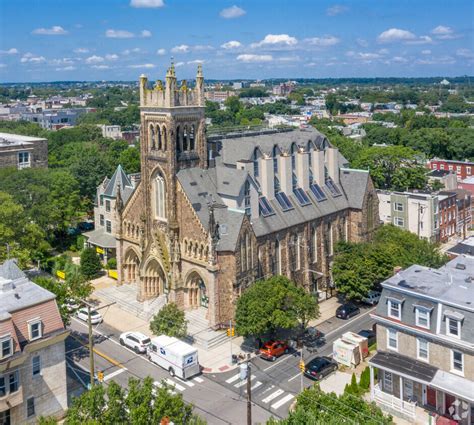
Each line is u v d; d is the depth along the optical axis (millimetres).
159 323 70562
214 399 59844
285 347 70312
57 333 55344
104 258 106062
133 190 87938
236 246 73688
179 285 79812
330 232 93750
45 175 120125
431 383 52438
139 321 80312
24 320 53312
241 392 61312
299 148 91438
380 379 59562
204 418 55938
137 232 88375
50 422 42656
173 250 79125
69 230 126938
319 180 94938
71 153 191750
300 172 91562
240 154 85375
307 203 90312
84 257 98438
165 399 41188
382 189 137750
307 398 45375
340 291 83375
